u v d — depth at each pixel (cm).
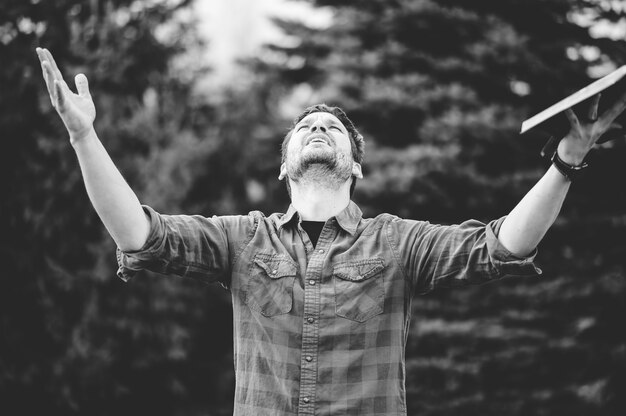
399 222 254
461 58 933
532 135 838
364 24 1048
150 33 1023
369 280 240
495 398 788
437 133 891
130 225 224
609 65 824
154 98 1080
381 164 953
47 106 872
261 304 240
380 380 232
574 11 812
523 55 852
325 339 233
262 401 232
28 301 861
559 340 743
